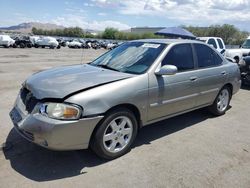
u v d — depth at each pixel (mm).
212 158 3723
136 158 3627
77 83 3322
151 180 3125
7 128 4422
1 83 8211
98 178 3121
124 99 3439
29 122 3080
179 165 3488
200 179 3189
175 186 3031
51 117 3010
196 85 4621
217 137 4488
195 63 4703
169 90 4090
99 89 3260
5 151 3639
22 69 12000
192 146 4086
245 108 6414
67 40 57438
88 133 3189
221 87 5352
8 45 33281
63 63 15867
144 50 4355
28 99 3342
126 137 3709
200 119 5387
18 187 2885
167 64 4152
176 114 4453
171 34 20719
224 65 5434
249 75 8766
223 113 5719
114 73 3795
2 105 5727
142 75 3760
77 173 3207
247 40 15875
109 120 3369
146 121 3928
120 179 3117
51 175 3139
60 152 3674
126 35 95438
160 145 4074
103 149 3410
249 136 4594
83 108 3088
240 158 3764
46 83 3377
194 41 4902
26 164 3350
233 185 3104
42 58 19297
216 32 67438
